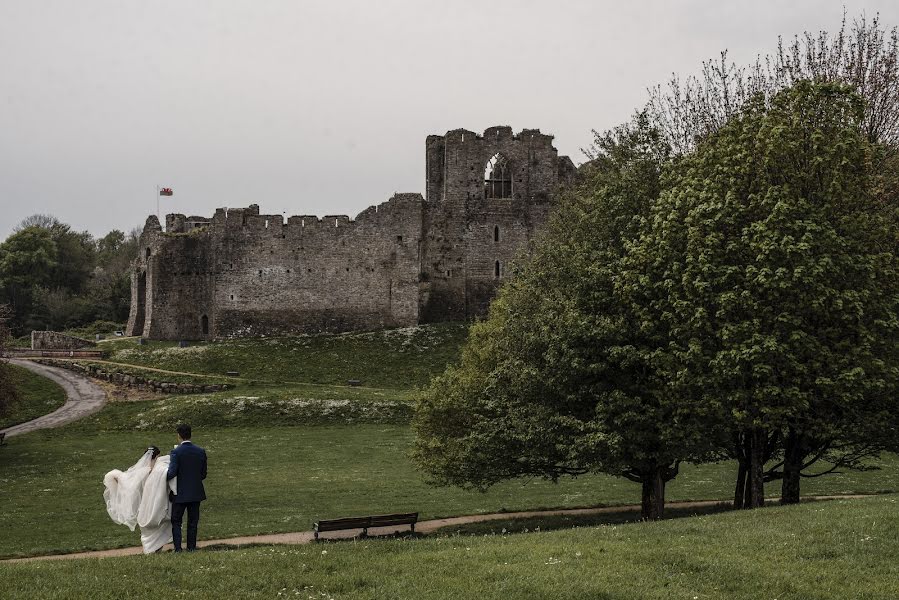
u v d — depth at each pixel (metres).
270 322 99.31
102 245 192.25
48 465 53.47
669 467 36.12
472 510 41.31
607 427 31.83
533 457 34.50
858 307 28.86
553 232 46.56
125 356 89.88
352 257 99.81
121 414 69.19
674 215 32.03
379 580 18.41
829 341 30.12
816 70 44.59
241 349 90.31
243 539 34.28
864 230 30.92
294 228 100.19
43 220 174.50
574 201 47.12
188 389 75.69
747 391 29.91
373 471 51.84
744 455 35.78
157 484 22.66
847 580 18.28
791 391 28.83
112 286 137.25
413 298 98.94
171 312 100.44
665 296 32.25
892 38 43.50
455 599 16.95
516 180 101.12
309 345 91.44
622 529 24.53
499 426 35.59
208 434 63.47
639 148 40.16
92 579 18.39
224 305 99.44
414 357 87.38
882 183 33.72
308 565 19.70
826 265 28.75
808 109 31.95
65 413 69.38
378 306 99.25
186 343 96.12
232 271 99.69
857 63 43.62
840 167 30.41
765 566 19.19
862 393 28.98
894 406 31.94
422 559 20.36
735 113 42.09
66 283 147.75
